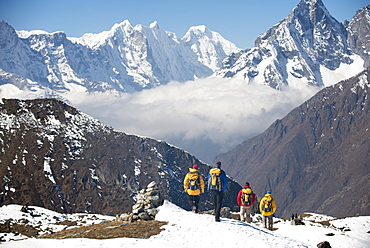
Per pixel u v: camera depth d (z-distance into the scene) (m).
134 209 26.78
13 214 61.00
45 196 115.50
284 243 22.75
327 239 39.94
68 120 152.75
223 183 24.64
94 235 22.84
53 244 20.09
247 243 21.30
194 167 26.61
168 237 22.02
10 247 19.48
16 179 117.25
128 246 19.59
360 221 61.19
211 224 23.66
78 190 123.19
